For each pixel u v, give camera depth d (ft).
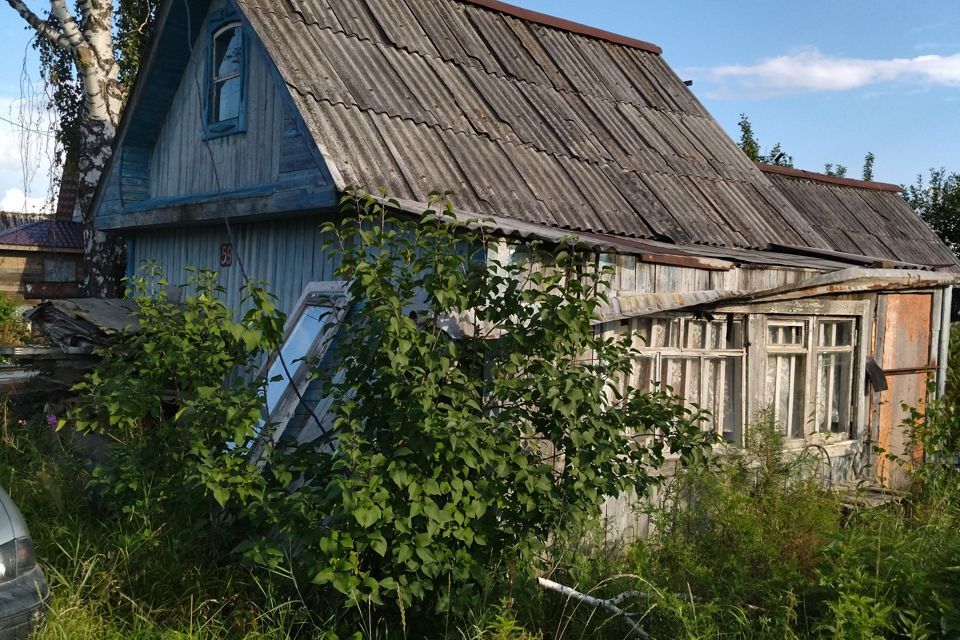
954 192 62.75
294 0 25.81
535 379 14.44
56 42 34.63
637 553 17.11
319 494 13.99
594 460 14.29
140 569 15.34
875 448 24.18
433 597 14.32
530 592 14.37
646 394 16.49
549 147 27.07
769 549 15.89
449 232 16.34
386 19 28.17
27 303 69.05
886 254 36.01
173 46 27.91
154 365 16.74
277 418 18.81
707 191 29.99
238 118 25.96
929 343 29.53
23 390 28.17
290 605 14.32
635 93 34.30
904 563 14.32
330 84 23.40
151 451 16.31
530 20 34.50
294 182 21.98
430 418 13.24
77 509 18.17
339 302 19.98
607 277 18.47
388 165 21.85
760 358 22.80
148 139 30.71
